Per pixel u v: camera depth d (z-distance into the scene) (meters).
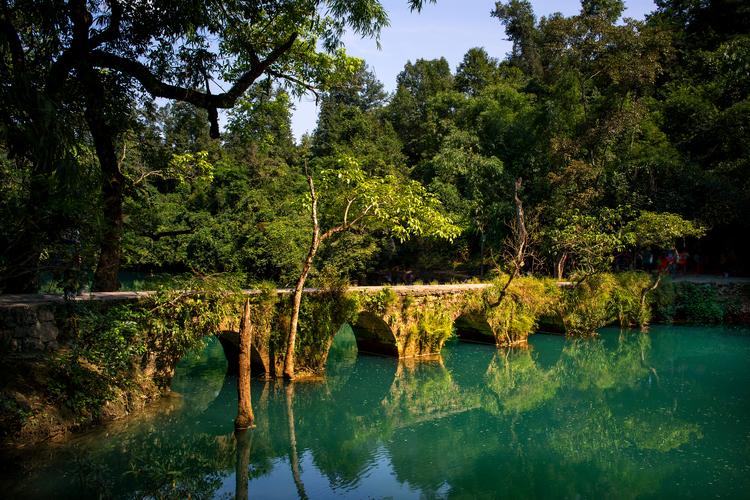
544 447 10.00
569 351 18.25
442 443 10.20
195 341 11.19
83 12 9.52
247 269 25.22
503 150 29.58
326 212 15.62
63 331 9.16
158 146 15.38
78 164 8.01
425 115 40.16
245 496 7.79
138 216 14.02
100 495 7.42
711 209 24.08
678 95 29.70
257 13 11.55
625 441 10.28
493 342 19.14
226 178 29.86
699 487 8.18
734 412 11.96
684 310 22.55
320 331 13.98
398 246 30.02
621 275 21.77
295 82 13.95
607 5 26.25
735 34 30.77
